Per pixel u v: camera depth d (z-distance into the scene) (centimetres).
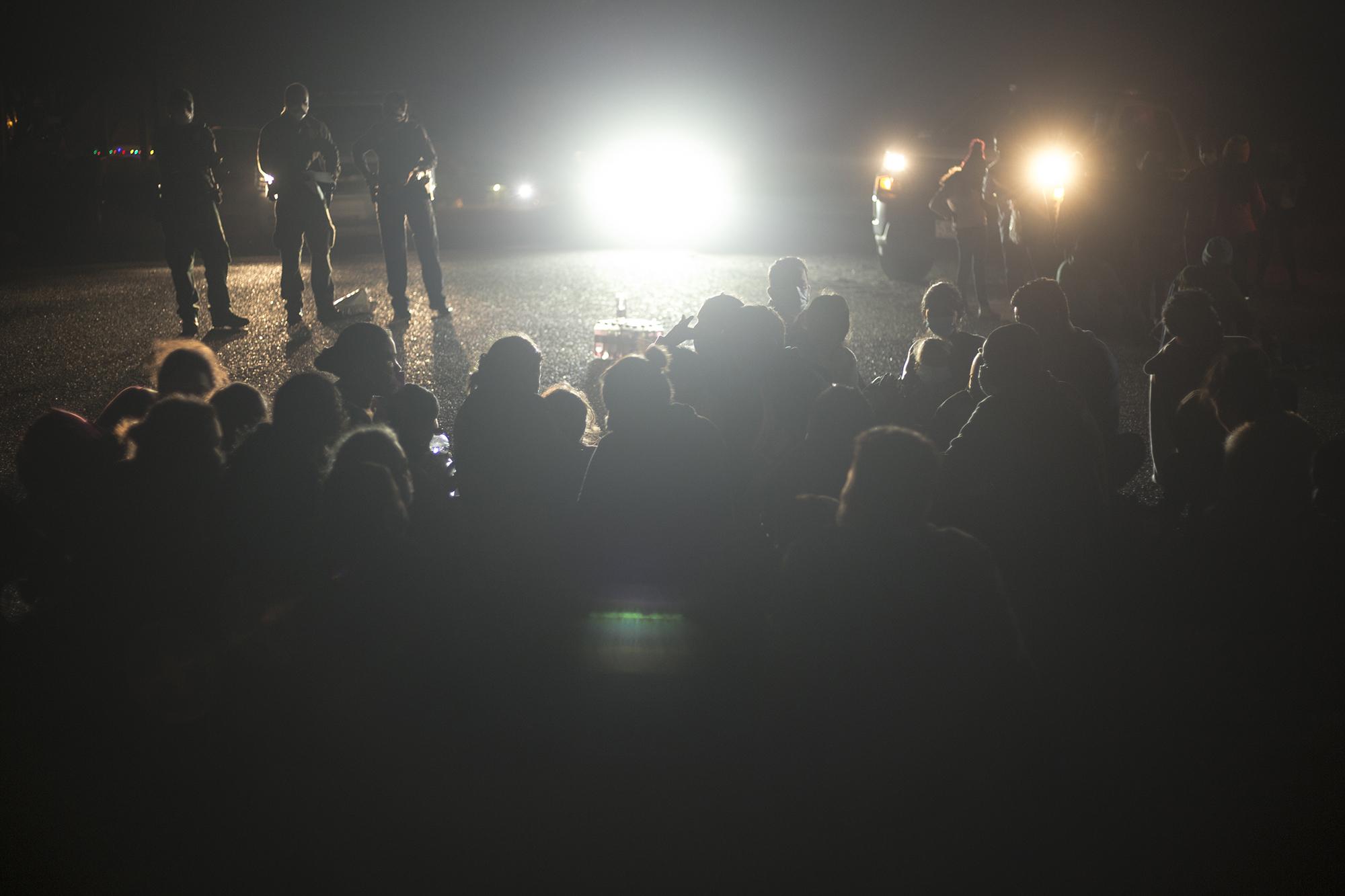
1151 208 1181
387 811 369
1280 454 507
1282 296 1405
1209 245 745
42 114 2394
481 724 406
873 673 346
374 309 1323
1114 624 493
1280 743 411
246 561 424
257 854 351
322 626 425
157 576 418
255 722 411
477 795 375
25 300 1415
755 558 436
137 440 419
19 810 368
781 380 548
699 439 432
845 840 353
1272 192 1426
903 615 345
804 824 359
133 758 394
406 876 342
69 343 1113
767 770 375
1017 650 346
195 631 419
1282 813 371
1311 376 952
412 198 1234
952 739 349
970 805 361
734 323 540
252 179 2017
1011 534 490
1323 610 502
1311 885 339
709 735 396
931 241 1578
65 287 1536
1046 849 351
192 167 1149
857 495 350
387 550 427
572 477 493
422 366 998
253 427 455
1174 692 443
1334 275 1597
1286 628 490
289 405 435
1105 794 378
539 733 400
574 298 1397
